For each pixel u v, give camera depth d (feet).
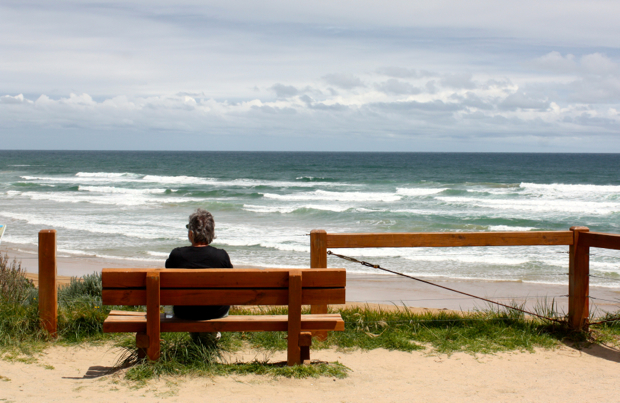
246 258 47.91
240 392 10.55
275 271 11.59
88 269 42.98
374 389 11.05
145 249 52.70
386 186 147.02
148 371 11.28
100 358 13.03
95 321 15.39
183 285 11.43
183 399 10.08
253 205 95.76
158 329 11.47
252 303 11.62
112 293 11.41
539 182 175.63
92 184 151.12
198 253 12.29
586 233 15.08
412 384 11.45
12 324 14.07
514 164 330.95
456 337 15.06
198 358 12.14
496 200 103.45
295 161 387.55
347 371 12.13
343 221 76.13
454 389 11.18
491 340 14.92
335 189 138.41
